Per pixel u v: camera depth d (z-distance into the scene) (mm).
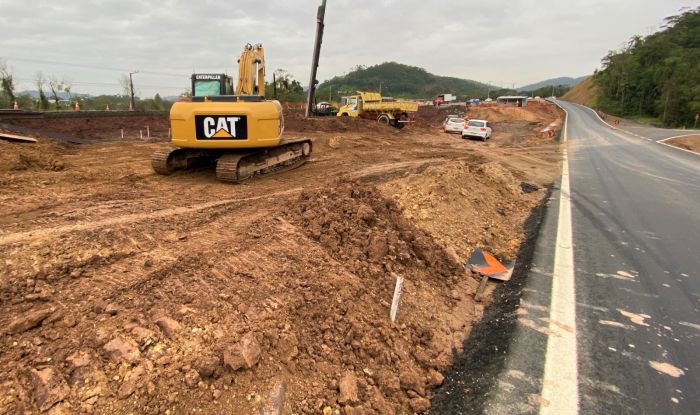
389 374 3246
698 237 6969
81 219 5961
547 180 12430
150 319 3318
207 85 9953
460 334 4016
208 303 3588
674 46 84125
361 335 3562
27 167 9656
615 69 89000
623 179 12789
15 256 4371
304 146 13078
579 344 3770
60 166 10148
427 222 6512
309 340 3381
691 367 3479
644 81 74812
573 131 34875
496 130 37188
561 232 7098
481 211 7812
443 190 7648
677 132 35688
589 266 5605
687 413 2955
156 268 4270
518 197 9719
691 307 4520
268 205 7234
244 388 2779
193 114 9023
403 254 5125
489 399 3086
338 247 5109
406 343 3672
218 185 9102
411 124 34594
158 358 2877
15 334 3045
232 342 3072
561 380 3285
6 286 3719
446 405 3053
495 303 4668
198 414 2539
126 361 2824
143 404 2529
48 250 4586
